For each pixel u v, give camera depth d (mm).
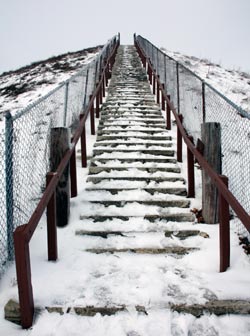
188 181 4027
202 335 1994
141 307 2176
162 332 2002
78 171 4777
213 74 16750
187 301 2211
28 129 5102
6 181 2676
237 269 2623
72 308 2168
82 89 8305
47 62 20359
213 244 3080
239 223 3387
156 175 4523
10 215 2695
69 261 2799
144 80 11312
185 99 8242
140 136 5902
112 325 2062
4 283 2453
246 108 9844
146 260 2869
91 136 6430
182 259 2885
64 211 3400
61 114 6824
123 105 7953
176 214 3592
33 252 2922
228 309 2168
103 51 11688
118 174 4559
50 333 1993
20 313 2068
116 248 3033
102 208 3781
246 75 18672
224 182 2551
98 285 2424
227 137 5723
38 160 4527
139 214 3619
